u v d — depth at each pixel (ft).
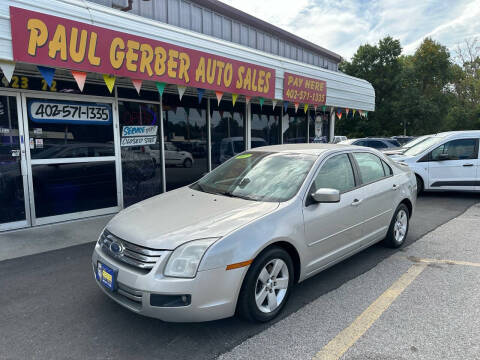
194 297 8.02
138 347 8.40
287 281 9.92
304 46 37.45
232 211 9.89
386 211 14.35
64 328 9.21
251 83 23.70
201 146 27.20
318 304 10.55
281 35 33.88
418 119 115.03
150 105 23.32
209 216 9.64
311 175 11.28
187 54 19.31
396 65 119.14
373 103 39.70
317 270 11.13
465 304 10.50
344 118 125.18
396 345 8.46
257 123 31.96
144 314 8.20
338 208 11.61
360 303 10.61
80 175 20.29
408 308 10.28
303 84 28.40
